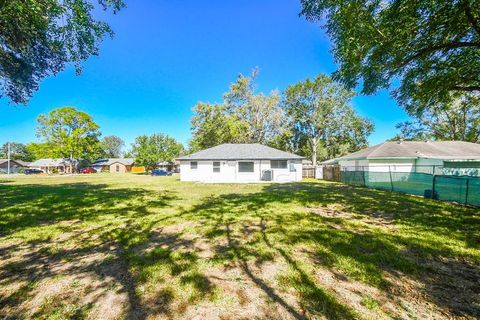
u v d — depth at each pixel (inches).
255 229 233.0
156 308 106.4
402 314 100.3
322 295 114.6
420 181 486.0
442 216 277.4
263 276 135.6
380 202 381.1
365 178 674.2
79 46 354.0
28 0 254.8
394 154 837.2
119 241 201.6
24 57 356.5
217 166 941.8
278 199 425.1
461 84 342.6
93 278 135.6
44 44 342.3
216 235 215.3
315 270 142.5
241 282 128.9
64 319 99.1
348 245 183.8
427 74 337.1
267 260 158.1
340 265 148.5
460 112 1103.0
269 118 1457.9
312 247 180.4
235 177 935.7
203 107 1461.6
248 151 996.6
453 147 914.7
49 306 108.7
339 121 1536.7
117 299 113.8
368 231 220.4
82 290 122.6
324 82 1435.8
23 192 565.3
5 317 101.1
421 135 1331.2
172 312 103.4
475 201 342.0
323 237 203.8
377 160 848.9
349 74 320.5
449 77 321.4
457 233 211.3
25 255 172.1
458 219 262.2
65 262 159.0
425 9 245.6
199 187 671.8
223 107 1465.3
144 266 150.4
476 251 168.6
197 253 172.2
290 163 941.2
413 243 185.3
